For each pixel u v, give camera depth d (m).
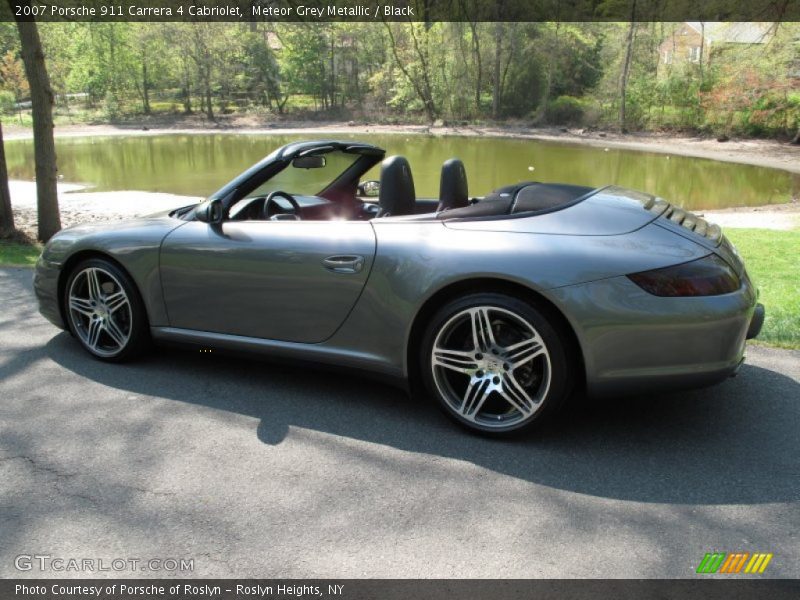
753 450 2.64
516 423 2.69
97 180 20.41
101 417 2.96
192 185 19.23
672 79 42.62
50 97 8.77
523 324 2.58
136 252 3.40
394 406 3.08
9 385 3.32
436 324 2.73
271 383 3.35
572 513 2.21
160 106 60.66
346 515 2.20
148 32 54.88
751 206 16.50
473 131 45.59
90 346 3.68
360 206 4.08
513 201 2.88
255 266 3.09
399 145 35.09
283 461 2.57
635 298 2.45
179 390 3.26
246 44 57.03
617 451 2.64
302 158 3.36
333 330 2.99
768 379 3.39
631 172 24.44
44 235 9.04
